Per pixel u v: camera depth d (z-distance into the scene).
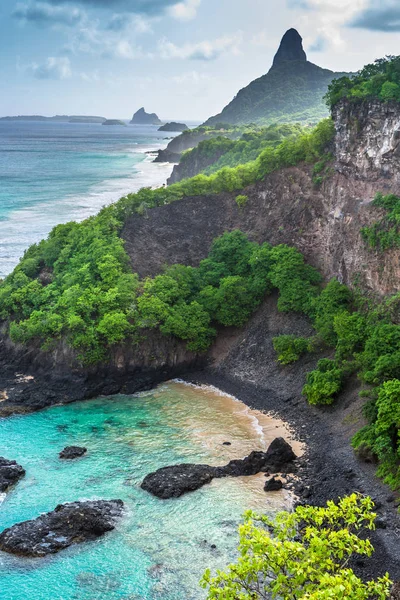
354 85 99.19
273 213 104.88
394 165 86.56
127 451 66.50
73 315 85.56
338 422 69.12
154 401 79.75
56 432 70.94
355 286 84.75
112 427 72.31
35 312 88.88
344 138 94.75
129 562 48.84
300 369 80.69
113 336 83.94
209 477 60.47
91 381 83.88
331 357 79.31
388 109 86.44
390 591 43.12
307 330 86.00
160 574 47.47
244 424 72.81
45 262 101.50
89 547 50.53
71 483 60.09
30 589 46.06
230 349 90.31
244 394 80.75
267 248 97.25
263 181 109.12
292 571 29.80
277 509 55.62
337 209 93.62
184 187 113.81
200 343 88.50
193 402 79.31
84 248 99.25
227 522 53.81
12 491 58.59
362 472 59.50
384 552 48.19
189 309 89.88
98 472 62.19
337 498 56.12
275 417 74.12
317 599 27.34
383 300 79.00
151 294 90.31
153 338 87.12
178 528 53.00
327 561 30.78
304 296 88.62
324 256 94.56
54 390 81.56
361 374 70.06
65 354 85.12
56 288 94.00
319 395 72.06
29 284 94.88
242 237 100.38
